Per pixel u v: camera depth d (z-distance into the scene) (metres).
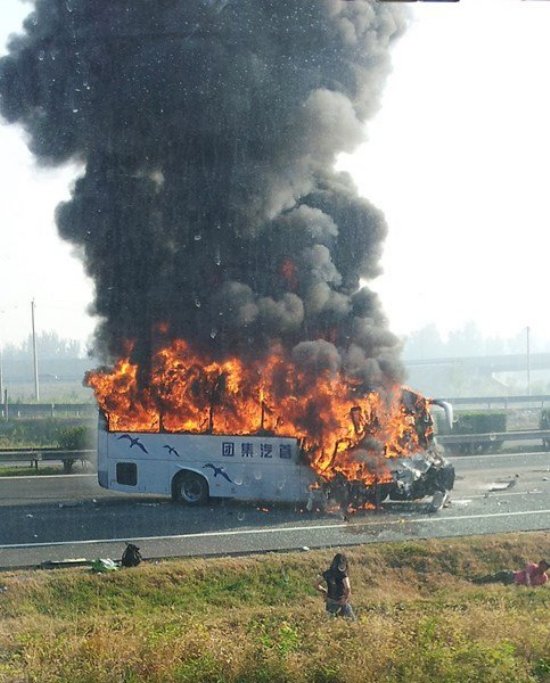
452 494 36.75
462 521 30.95
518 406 100.25
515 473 42.75
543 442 53.34
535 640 17.27
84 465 46.78
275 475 33.34
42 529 30.16
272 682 15.32
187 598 23.25
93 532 29.61
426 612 20.67
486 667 15.35
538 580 24.86
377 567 25.52
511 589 24.05
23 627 20.17
